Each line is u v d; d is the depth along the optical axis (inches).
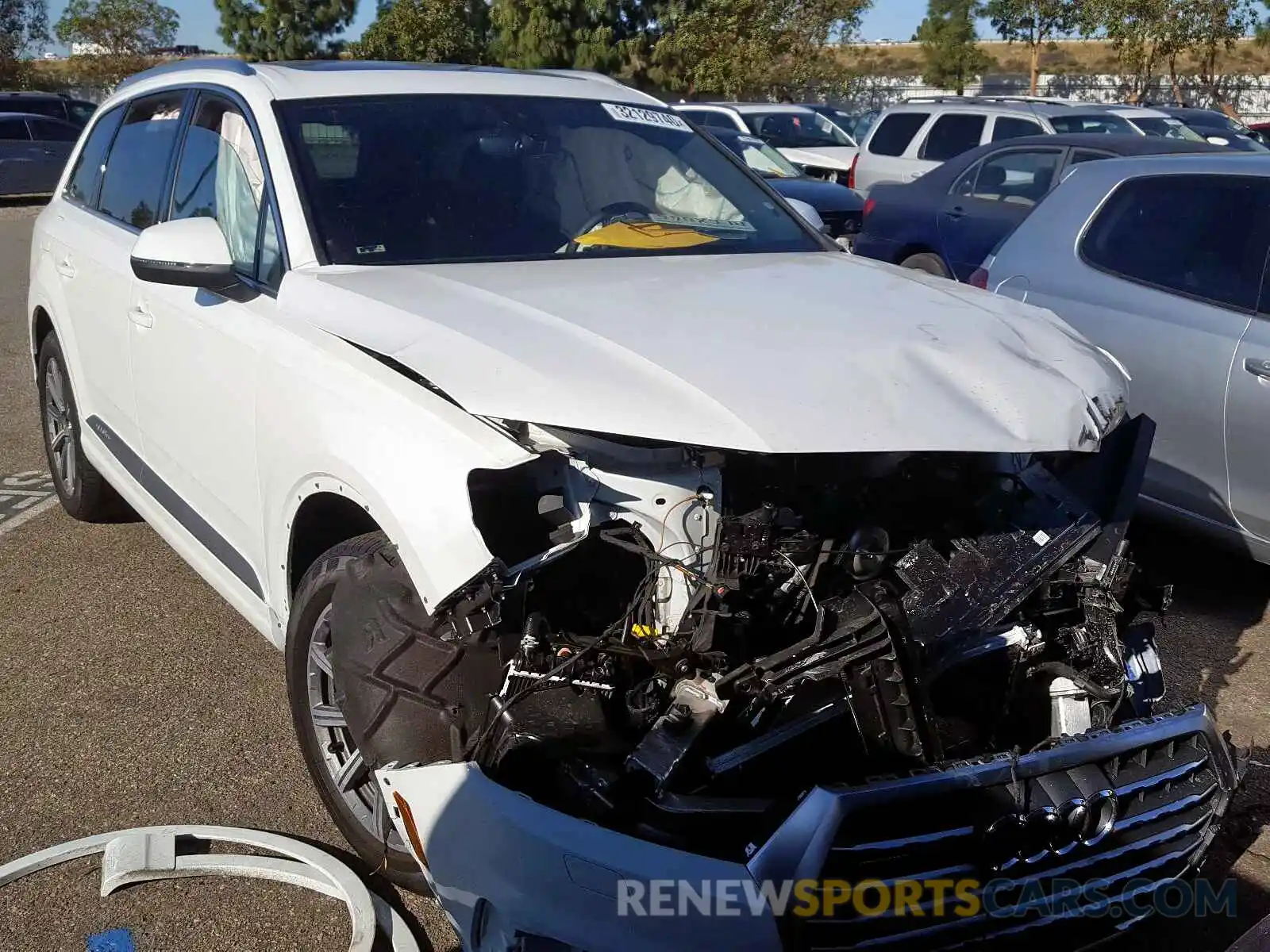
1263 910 121.3
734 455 108.0
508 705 97.3
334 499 116.9
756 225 166.2
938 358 110.4
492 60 1525.6
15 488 243.3
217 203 153.7
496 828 91.2
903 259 366.3
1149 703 122.9
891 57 2203.5
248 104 149.6
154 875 121.2
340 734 122.4
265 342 128.6
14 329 409.7
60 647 172.2
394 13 1540.4
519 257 140.9
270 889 121.6
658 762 92.5
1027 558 110.9
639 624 104.4
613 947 86.4
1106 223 214.1
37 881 121.6
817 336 111.9
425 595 99.9
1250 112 1284.4
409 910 119.5
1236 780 110.6
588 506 102.0
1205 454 188.2
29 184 917.2
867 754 94.9
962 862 92.1
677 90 1333.7
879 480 111.7
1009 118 506.3
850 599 99.7
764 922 84.8
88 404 192.5
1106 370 120.6
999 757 94.6
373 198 140.9
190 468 151.5
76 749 145.9
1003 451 104.2
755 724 96.7
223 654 170.9
